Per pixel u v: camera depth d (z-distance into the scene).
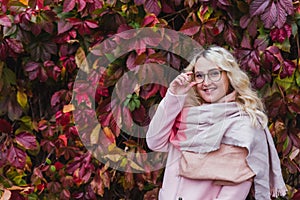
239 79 2.14
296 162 2.46
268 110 2.41
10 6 2.27
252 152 2.06
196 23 2.31
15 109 2.37
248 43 2.36
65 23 2.30
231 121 2.09
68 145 2.38
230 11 2.36
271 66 2.38
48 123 2.39
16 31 2.27
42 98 2.45
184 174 2.10
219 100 2.14
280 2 2.31
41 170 2.39
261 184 2.08
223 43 2.38
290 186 2.51
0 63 2.30
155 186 2.47
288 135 2.44
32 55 2.34
